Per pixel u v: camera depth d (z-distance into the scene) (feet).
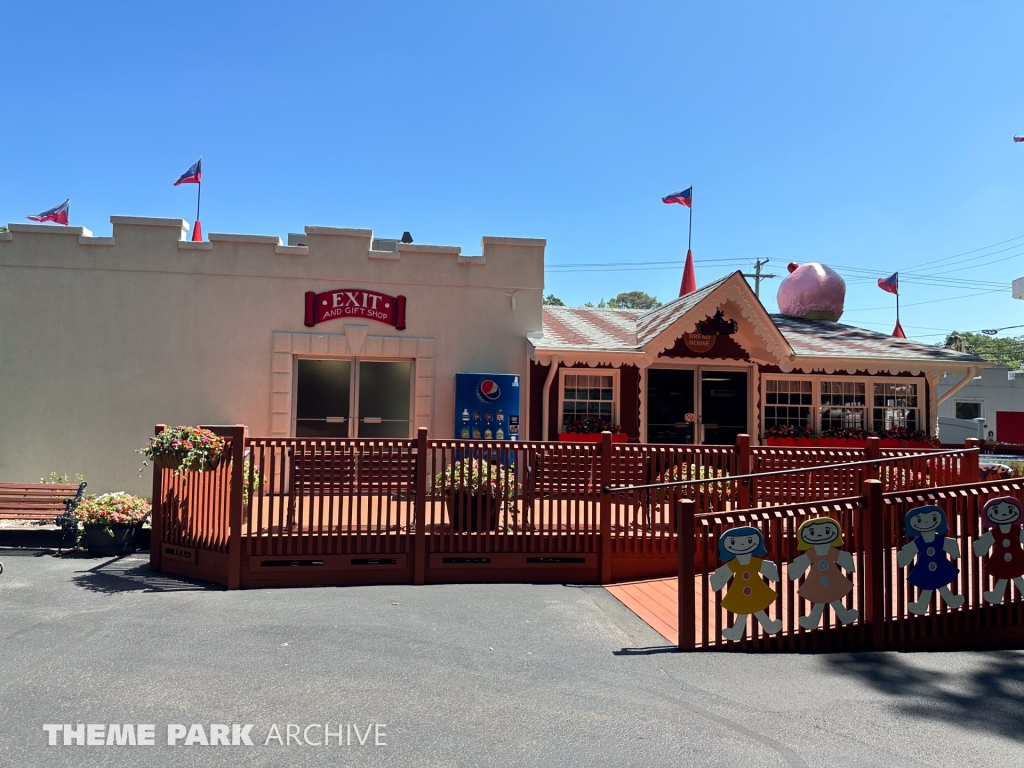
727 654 19.17
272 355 36.96
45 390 35.96
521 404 38.81
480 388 37.42
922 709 15.65
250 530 25.36
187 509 26.89
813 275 56.70
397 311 37.88
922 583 20.71
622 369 40.98
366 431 38.01
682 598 19.53
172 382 36.47
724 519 19.84
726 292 38.22
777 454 29.43
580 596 24.89
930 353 44.62
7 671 16.61
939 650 20.44
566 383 40.45
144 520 31.40
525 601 23.95
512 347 38.78
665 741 13.67
